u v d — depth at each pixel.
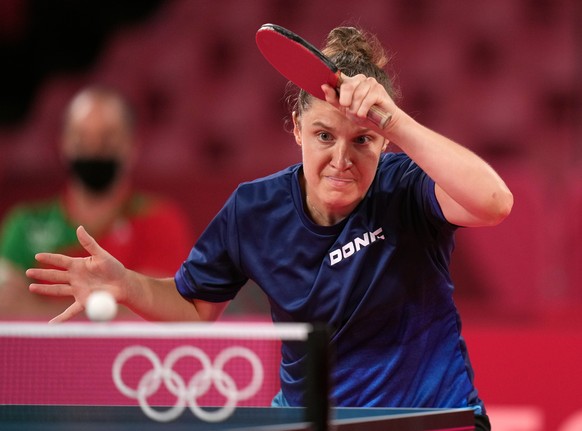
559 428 13.20
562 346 13.30
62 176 17.53
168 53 22.09
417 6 21.28
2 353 9.19
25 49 24.81
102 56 23.88
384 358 7.90
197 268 8.48
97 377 9.29
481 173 7.08
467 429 6.92
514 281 15.26
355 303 7.90
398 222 7.84
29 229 13.84
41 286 7.91
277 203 8.10
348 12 21.17
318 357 5.53
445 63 20.47
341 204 7.60
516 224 15.27
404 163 8.10
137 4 24.70
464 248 15.41
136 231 13.85
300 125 7.88
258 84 21.17
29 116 24.70
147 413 6.92
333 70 6.99
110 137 13.64
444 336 8.02
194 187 16.53
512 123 19.97
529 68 20.59
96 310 6.14
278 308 8.19
